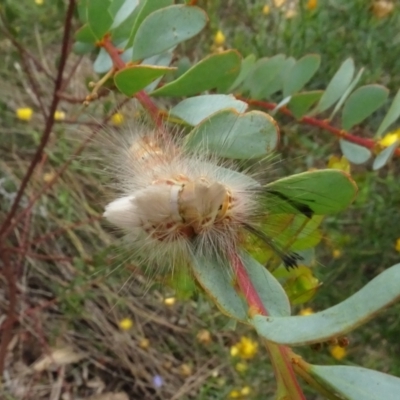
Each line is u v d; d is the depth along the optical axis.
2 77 0.27
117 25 0.12
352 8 0.24
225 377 0.24
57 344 0.25
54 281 0.26
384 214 0.23
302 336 0.06
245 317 0.08
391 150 0.14
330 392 0.07
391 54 0.25
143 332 0.26
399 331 0.23
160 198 0.09
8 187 0.26
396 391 0.07
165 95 0.11
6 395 0.23
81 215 0.25
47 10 0.26
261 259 0.09
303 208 0.09
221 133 0.09
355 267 0.24
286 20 0.25
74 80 0.26
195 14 0.10
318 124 0.15
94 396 0.25
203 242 0.09
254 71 0.15
